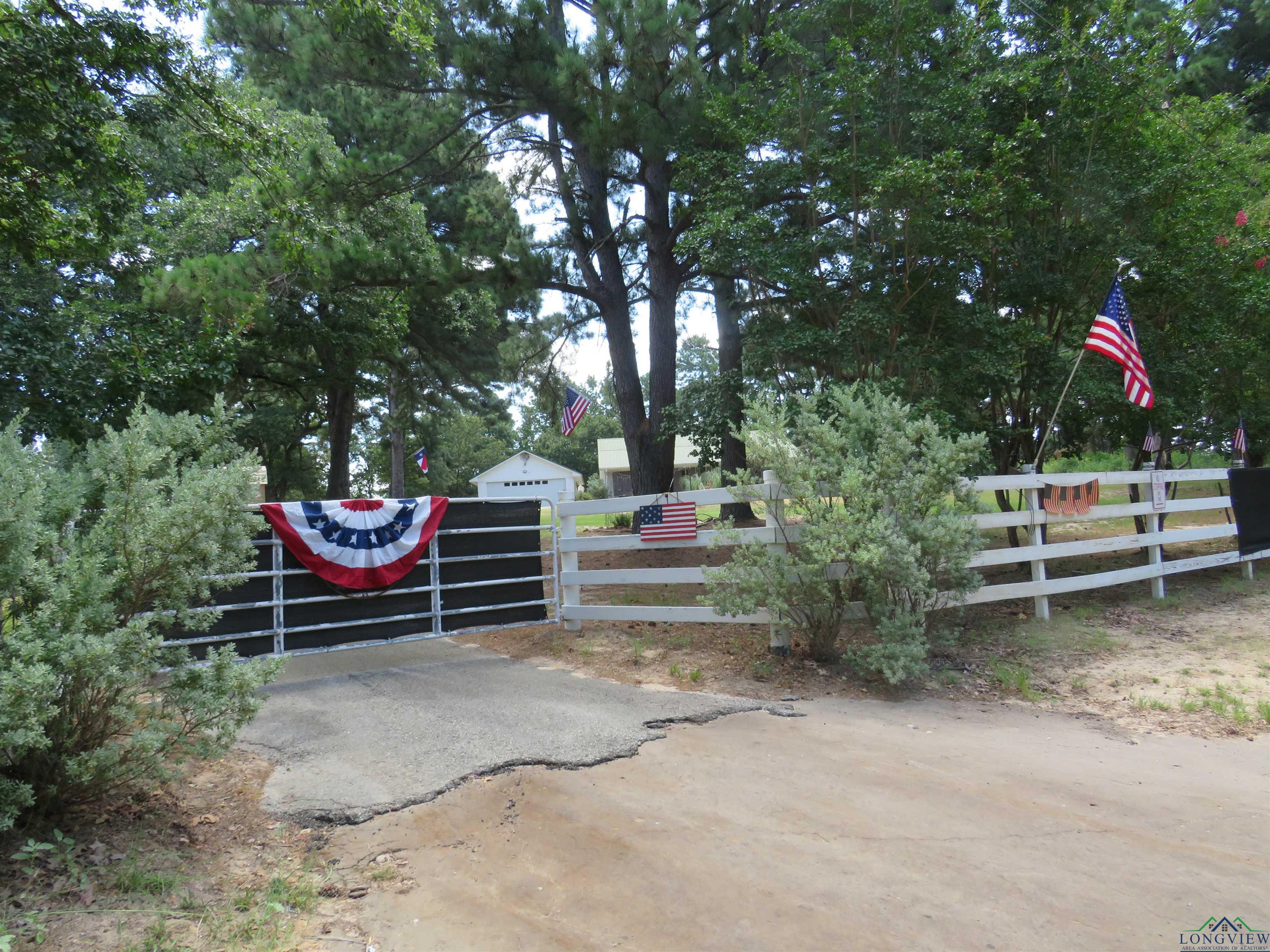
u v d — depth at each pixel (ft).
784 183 36.81
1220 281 38.81
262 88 50.37
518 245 47.09
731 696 21.74
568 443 232.94
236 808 14.71
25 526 11.94
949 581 24.68
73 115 29.04
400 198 46.85
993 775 16.29
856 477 22.56
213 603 21.61
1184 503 35.14
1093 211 36.60
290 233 40.06
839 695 22.18
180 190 65.21
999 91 36.86
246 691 13.93
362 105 53.78
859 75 33.47
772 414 25.62
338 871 12.67
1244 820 14.26
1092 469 86.07
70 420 42.11
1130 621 30.35
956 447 23.63
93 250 33.91
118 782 13.79
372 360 75.15
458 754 17.07
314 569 24.73
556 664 25.62
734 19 44.93
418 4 33.06
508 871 12.64
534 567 29.81
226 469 14.80
